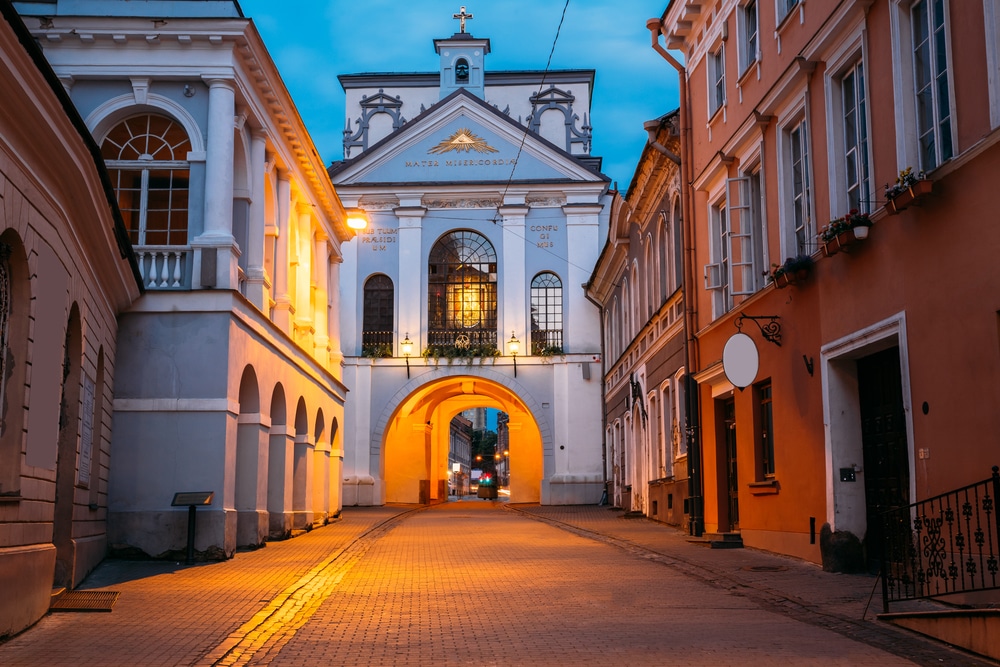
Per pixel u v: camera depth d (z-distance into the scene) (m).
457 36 45.53
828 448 13.40
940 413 10.31
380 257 40.75
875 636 8.55
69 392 12.18
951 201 10.09
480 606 10.87
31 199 8.91
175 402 16.75
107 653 8.23
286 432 21.59
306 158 23.55
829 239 12.59
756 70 16.53
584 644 8.43
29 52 7.79
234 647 8.52
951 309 10.11
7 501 8.47
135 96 17.88
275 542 20.27
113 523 16.41
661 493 25.22
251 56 18.38
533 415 40.03
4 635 8.55
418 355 40.00
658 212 25.11
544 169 41.16
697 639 8.55
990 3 9.45
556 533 22.30
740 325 16.58
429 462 46.28
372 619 10.09
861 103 12.85
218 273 17.23
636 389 29.17
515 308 40.44
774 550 15.84
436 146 41.28
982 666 7.27
